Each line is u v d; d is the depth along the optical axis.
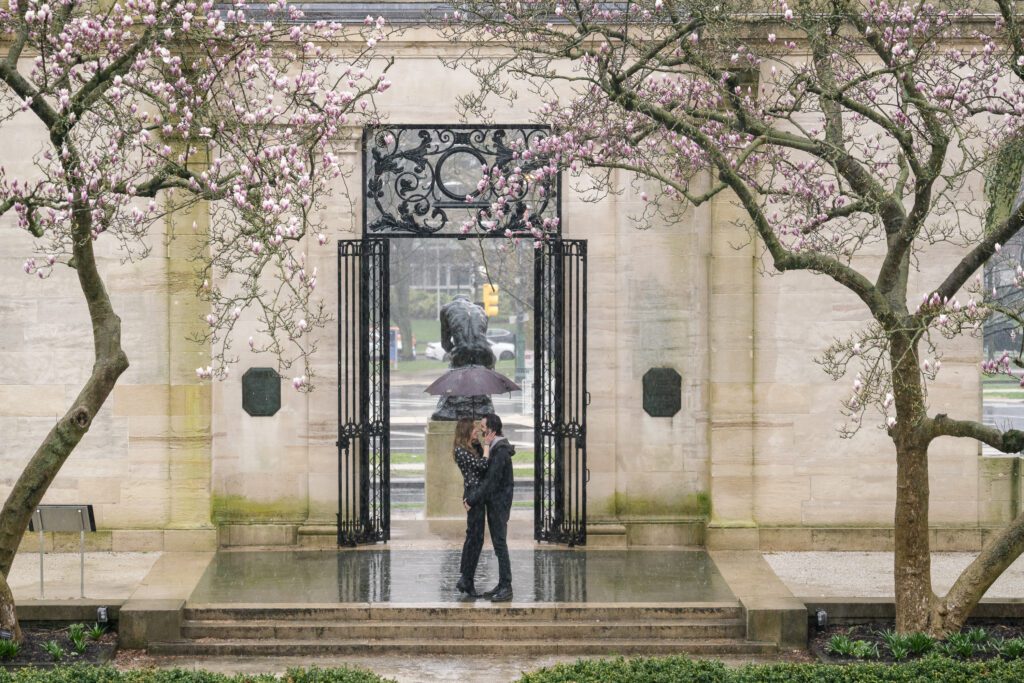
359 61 18.81
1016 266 14.27
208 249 18.58
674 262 19.11
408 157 18.64
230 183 13.80
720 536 18.81
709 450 19.11
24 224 13.48
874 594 16.27
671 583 16.77
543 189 18.42
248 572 17.31
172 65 14.13
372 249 18.64
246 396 19.06
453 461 20.84
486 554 18.45
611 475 19.23
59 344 18.56
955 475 18.97
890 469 18.84
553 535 19.14
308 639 15.22
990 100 15.95
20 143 18.38
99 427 18.67
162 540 18.70
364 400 18.86
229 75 17.55
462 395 18.77
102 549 18.69
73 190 13.19
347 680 11.73
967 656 13.67
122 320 18.62
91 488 18.70
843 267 13.86
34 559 18.17
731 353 18.81
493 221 18.50
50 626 15.00
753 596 15.86
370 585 16.59
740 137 15.82
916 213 13.53
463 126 18.64
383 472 19.05
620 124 16.30
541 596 16.06
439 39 18.81
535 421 19.08
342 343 19.25
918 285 18.81
